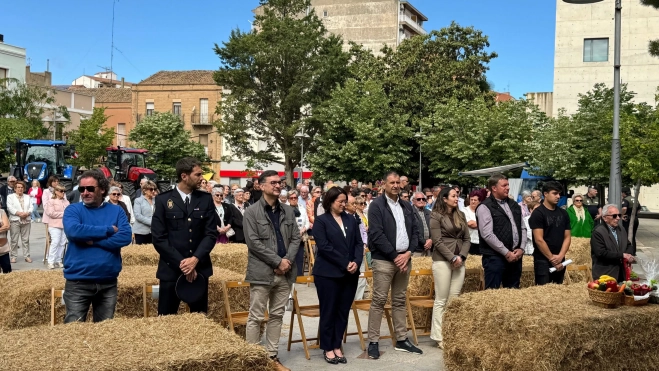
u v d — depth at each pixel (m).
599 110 25.50
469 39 41.50
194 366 4.13
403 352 7.39
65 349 4.30
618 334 5.50
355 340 8.10
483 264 7.71
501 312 5.56
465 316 5.96
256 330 6.48
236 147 44.53
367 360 7.05
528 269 9.43
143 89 56.72
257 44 41.19
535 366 5.19
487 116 32.28
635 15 37.16
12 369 3.88
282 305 6.61
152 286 6.62
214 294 7.37
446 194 7.69
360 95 38.28
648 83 37.00
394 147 35.84
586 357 5.33
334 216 7.06
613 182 13.66
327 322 6.92
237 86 42.38
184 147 48.31
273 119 41.84
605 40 37.75
